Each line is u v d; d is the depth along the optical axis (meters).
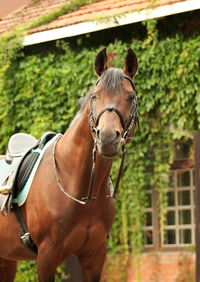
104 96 5.20
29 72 11.77
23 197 5.97
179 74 9.98
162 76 10.21
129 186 10.57
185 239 11.38
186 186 11.41
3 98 11.95
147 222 11.60
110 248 11.09
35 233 5.80
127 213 10.68
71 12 12.59
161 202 10.53
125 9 10.91
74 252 5.73
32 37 11.66
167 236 11.56
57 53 11.66
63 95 11.32
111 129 4.92
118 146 4.94
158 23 10.52
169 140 10.29
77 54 11.34
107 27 10.76
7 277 7.16
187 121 10.02
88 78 11.02
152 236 11.48
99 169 5.51
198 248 9.66
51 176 5.82
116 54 10.82
